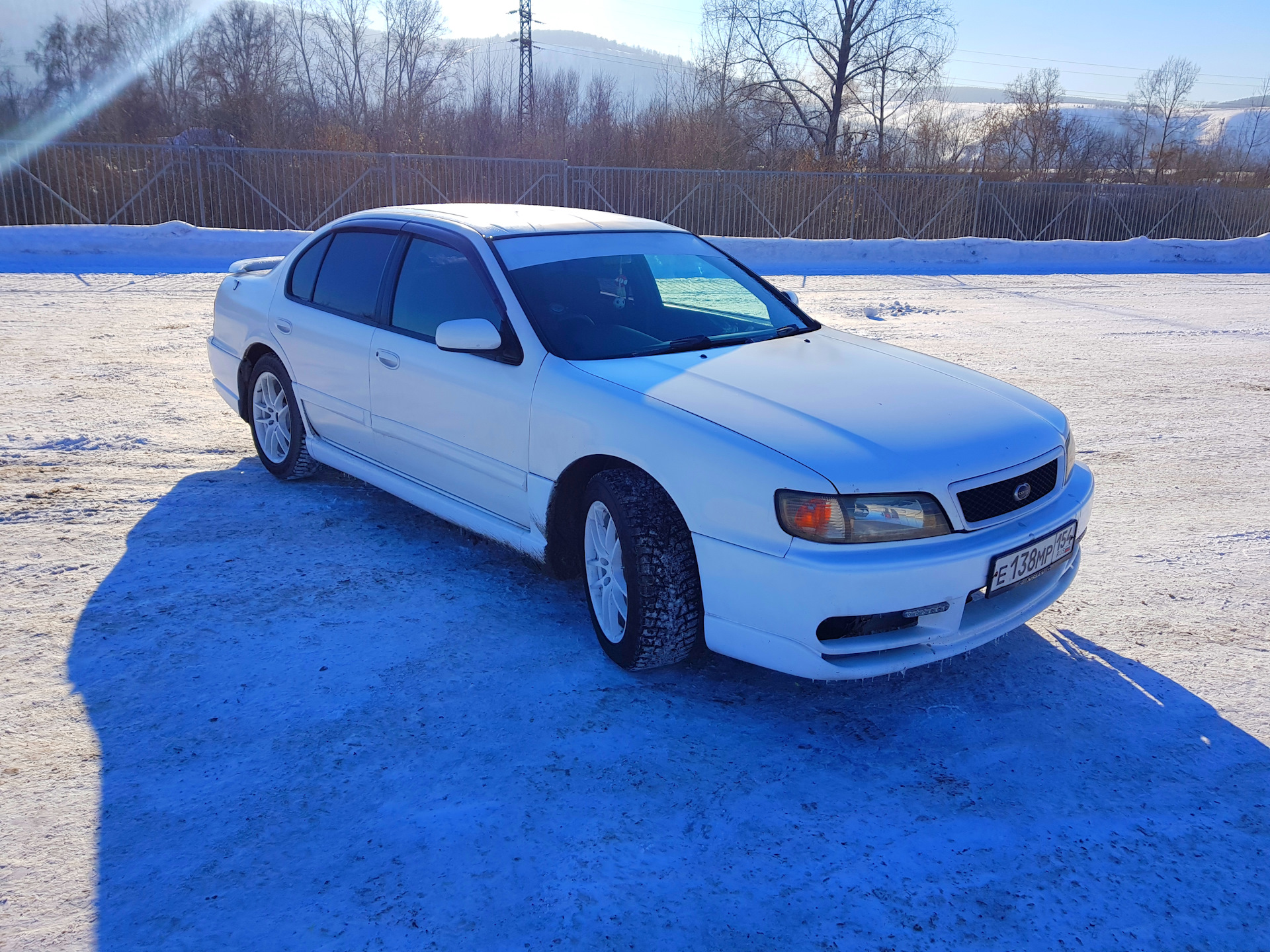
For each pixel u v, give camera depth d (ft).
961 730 9.80
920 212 72.28
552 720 9.70
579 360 11.36
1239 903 7.43
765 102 117.19
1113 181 115.24
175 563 13.11
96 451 17.80
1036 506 10.25
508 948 6.78
